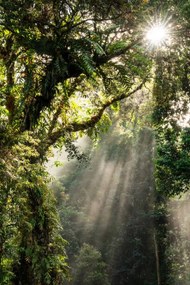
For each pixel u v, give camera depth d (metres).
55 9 5.94
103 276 30.69
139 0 6.25
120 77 6.72
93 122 8.67
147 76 7.52
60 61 6.16
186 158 16.92
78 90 8.10
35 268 5.99
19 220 5.12
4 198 4.94
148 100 10.34
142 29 6.60
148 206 34.53
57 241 6.41
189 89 9.16
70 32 6.09
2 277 5.41
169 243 31.75
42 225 6.12
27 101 6.71
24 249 6.14
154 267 32.75
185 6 6.52
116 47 6.43
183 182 18.33
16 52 6.75
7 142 5.31
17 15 5.80
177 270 31.23
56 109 8.00
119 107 9.99
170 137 15.13
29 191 6.12
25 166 5.34
